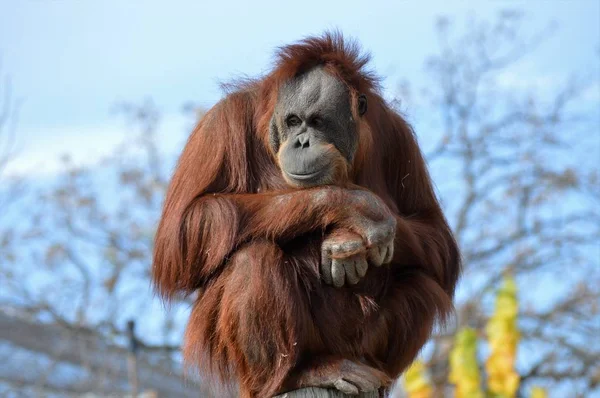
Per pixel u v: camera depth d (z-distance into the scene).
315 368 11.87
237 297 11.71
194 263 12.21
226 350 12.21
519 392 38.03
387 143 13.55
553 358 39.12
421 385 22.80
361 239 11.65
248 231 12.02
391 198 13.62
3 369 33.56
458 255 13.73
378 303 12.62
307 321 11.89
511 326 23.31
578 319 40.84
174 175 12.91
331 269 11.82
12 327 35.00
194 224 12.16
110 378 34.66
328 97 12.13
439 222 13.59
